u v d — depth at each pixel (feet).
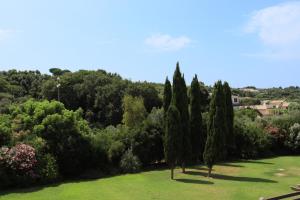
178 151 97.14
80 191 81.00
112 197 75.51
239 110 205.98
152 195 77.56
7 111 128.47
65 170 97.86
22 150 87.15
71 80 238.48
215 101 100.68
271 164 121.70
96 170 101.65
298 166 117.60
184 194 78.54
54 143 96.84
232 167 115.24
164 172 106.22
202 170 109.60
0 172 82.99
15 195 77.30
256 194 78.74
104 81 241.14
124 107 203.00
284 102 373.40
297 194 76.64
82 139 101.04
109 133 113.80
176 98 108.78
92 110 233.35
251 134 137.28
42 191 81.20
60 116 98.68
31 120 98.73
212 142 99.50
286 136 147.54
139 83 246.47
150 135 114.21
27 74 279.08
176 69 110.22
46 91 235.20
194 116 119.34
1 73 272.72
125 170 104.94
